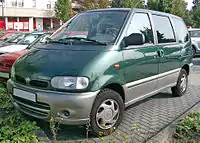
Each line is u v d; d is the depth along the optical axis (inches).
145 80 184.7
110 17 186.1
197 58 592.7
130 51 168.7
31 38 417.7
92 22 189.8
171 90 255.8
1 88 218.7
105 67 149.6
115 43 162.1
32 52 173.6
